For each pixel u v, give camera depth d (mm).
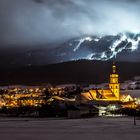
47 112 146000
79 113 141250
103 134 60875
